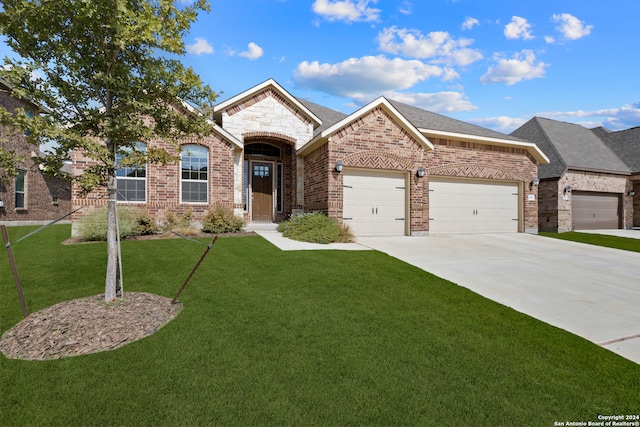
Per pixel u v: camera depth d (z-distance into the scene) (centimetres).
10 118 352
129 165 442
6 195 1631
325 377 301
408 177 1243
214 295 502
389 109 1182
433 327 421
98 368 301
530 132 2011
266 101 1335
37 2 355
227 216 1113
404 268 703
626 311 502
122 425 234
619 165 1886
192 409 252
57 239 972
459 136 1340
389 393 281
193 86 440
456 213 1384
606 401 283
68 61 394
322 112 1658
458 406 268
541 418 259
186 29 429
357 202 1178
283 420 244
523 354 359
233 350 342
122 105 428
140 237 977
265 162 1477
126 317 398
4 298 464
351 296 520
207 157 1183
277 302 483
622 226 1866
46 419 237
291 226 1091
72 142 391
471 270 726
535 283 643
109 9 357
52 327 366
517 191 1512
